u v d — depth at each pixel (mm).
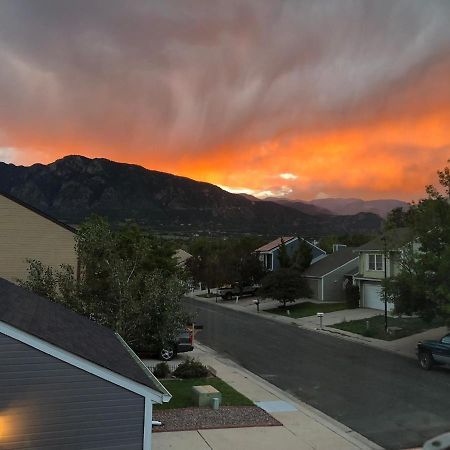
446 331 28219
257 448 10406
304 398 15086
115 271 16312
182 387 16109
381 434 11562
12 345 8484
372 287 41094
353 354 23516
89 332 11852
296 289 44656
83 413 8773
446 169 23328
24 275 27172
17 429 8430
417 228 23562
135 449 9016
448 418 12852
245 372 19219
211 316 41562
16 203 27375
